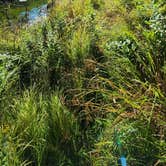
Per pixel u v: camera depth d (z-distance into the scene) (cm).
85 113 460
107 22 648
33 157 423
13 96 507
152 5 509
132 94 426
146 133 391
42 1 1019
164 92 405
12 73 533
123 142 407
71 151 438
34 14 902
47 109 456
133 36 468
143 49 463
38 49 567
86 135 456
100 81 481
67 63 550
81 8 797
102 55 555
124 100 417
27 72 551
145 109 395
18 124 439
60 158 427
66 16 723
